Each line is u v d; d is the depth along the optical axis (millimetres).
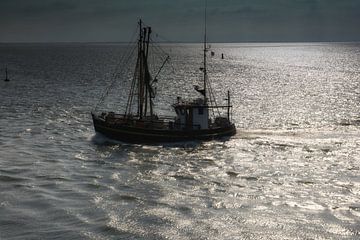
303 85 120375
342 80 135250
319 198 32844
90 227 27609
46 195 33000
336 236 26594
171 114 73500
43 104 79812
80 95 93812
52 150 47219
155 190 34531
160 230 27250
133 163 42938
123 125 52594
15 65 190500
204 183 36500
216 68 189625
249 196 33250
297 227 27781
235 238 26328
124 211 30109
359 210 30453
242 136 55250
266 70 180625
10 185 35156
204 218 29031
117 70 167125
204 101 55969
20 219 28703
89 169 40438
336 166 41656
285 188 35156
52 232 26938
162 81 126875
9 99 84875
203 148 49500
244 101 88625
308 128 60875
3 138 51969
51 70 165125
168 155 46438
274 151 47594
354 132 57906
